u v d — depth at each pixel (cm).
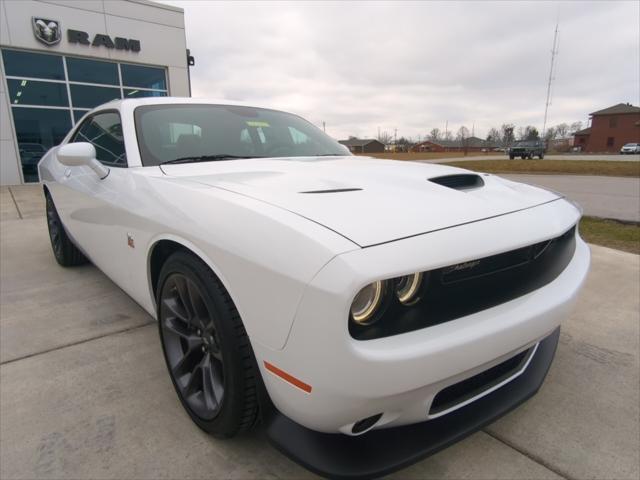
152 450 163
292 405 123
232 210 141
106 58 1220
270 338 122
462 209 143
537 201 174
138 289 212
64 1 1127
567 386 212
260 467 155
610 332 270
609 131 6612
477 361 127
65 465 155
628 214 741
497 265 134
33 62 1120
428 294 120
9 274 374
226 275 135
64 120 1191
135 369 219
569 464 161
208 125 254
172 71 1351
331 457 129
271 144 263
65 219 329
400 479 152
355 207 134
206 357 168
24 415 183
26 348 240
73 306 300
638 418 188
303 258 113
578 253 194
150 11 1277
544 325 146
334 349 108
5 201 819
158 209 174
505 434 177
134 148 223
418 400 124
